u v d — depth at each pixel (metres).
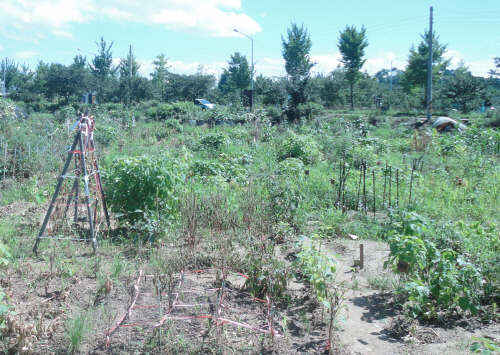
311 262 4.39
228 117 25.17
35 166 10.59
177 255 5.14
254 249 4.93
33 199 8.23
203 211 6.54
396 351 3.44
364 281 4.93
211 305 4.07
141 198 6.11
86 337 3.47
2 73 48.72
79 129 5.59
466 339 3.61
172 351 3.31
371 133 19.75
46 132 13.16
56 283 4.50
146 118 29.16
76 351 3.30
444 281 3.93
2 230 6.00
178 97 46.97
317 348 3.46
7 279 4.41
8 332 3.32
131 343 3.41
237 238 6.04
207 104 39.91
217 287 4.54
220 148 14.38
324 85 37.94
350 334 3.72
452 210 7.79
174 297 4.21
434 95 33.88
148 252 5.52
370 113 27.41
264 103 31.14
